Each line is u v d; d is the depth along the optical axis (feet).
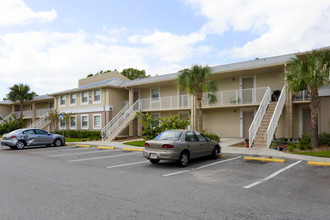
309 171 25.79
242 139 58.85
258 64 57.11
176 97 75.25
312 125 40.52
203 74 50.49
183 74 52.31
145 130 51.11
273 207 14.94
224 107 62.80
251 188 19.39
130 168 28.32
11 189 19.04
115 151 45.78
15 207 14.94
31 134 51.93
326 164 28.84
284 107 51.96
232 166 29.17
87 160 34.60
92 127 85.25
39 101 114.01
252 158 34.04
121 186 20.02
